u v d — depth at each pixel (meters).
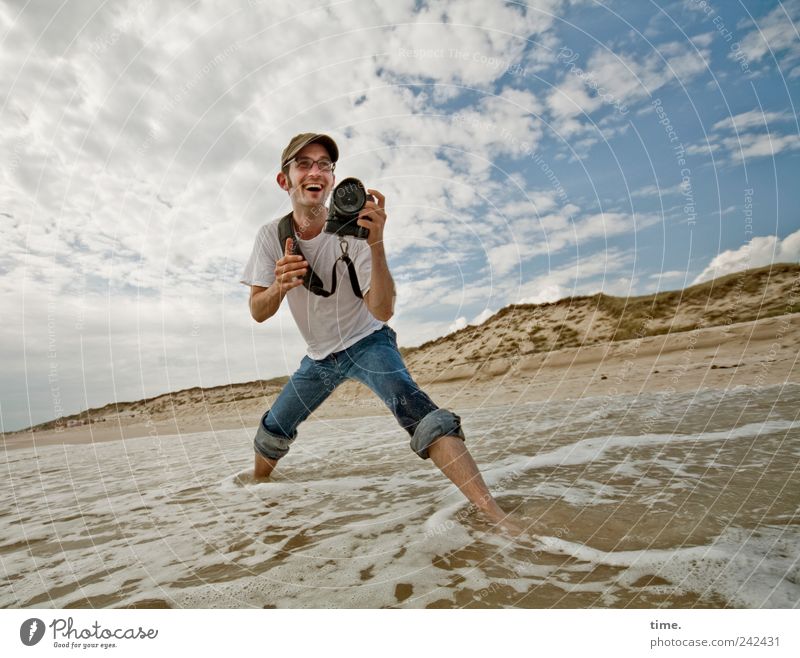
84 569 2.49
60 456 6.74
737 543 2.12
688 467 3.19
